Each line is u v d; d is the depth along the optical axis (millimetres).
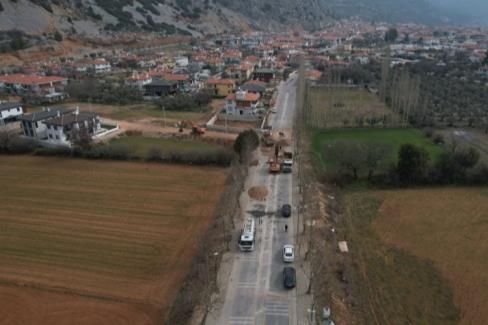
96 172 71000
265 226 52562
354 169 67562
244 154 73250
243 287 40812
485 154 77062
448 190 64125
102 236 50656
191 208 57562
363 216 56375
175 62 188125
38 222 54219
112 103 122250
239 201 59125
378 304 39281
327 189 65125
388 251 48062
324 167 72938
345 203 60375
